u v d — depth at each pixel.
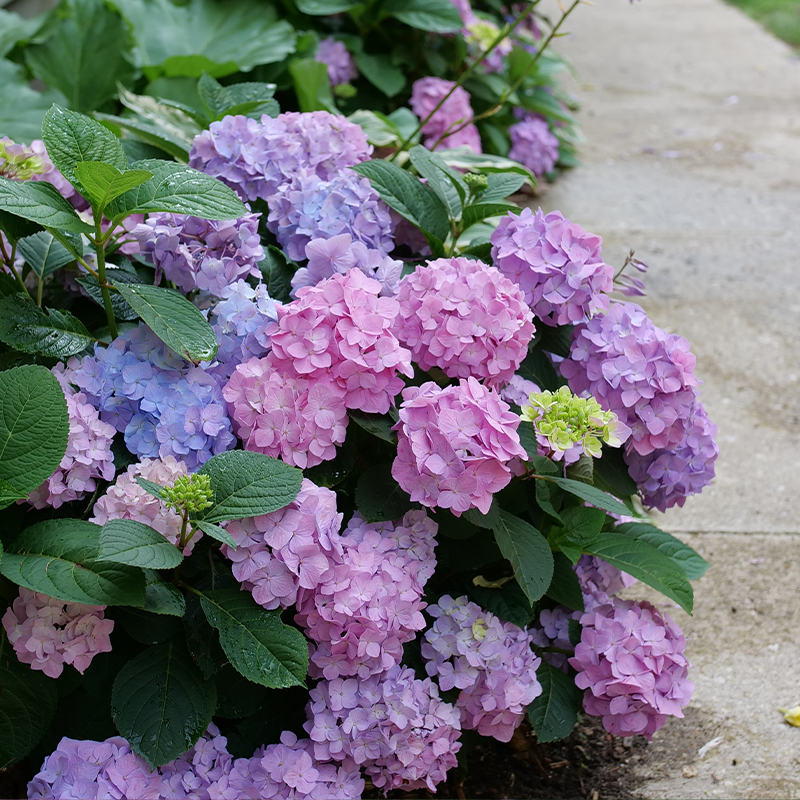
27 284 1.91
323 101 3.01
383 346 1.71
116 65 3.17
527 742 1.96
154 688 1.65
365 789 1.84
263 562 1.65
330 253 1.82
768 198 4.14
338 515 1.69
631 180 4.34
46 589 1.57
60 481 1.67
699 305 3.21
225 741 1.69
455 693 1.78
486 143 4.07
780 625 2.14
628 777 1.92
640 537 1.93
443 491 1.66
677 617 2.16
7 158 1.81
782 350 2.97
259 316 1.76
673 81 6.10
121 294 1.75
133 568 1.60
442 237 1.95
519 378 1.84
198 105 2.96
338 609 1.66
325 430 1.71
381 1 3.55
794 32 7.29
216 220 1.78
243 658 1.62
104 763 1.63
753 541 2.31
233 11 3.42
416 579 1.73
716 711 2.00
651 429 1.83
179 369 1.74
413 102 3.37
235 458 1.66
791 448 2.54
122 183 1.66
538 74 4.03
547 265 1.82
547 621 1.85
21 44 3.12
